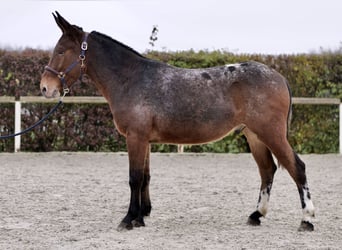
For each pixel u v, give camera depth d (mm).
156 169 13781
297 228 7961
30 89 16344
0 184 11477
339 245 7020
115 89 8070
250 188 11289
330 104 16562
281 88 7836
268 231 7773
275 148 7734
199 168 14008
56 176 12609
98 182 11875
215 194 10633
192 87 7875
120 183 11789
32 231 7711
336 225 8133
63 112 16375
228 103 7828
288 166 7734
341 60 16641
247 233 7645
